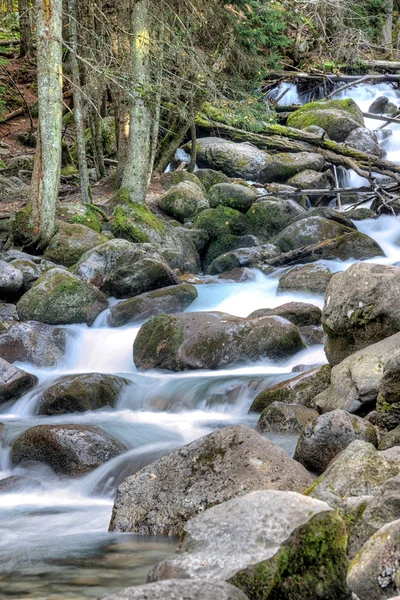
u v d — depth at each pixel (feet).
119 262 47.39
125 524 18.31
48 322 42.16
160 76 57.72
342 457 16.85
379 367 23.15
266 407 24.95
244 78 70.44
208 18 62.59
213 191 59.67
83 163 60.23
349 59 97.96
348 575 11.66
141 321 42.09
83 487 22.80
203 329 34.88
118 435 25.50
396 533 11.54
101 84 60.29
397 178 66.23
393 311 24.98
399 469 16.51
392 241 55.67
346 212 59.31
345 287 26.21
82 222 55.52
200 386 30.50
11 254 49.98
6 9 122.42
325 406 24.02
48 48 50.88
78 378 31.14
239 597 9.55
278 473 18.06
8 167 76.89
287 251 52.90
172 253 52.80
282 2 71.92
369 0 88.58
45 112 51.44
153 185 67.82
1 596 13.29
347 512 14.42
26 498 22.30
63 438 24.03
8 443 26.09
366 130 77.15
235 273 49.26
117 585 13.87
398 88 97.14
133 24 56.70
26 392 32.40
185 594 9.44
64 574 14.61
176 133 71.82
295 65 100.94
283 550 11.39
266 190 66.49
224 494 17.87
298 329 34.71
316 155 70.49
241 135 76.33
